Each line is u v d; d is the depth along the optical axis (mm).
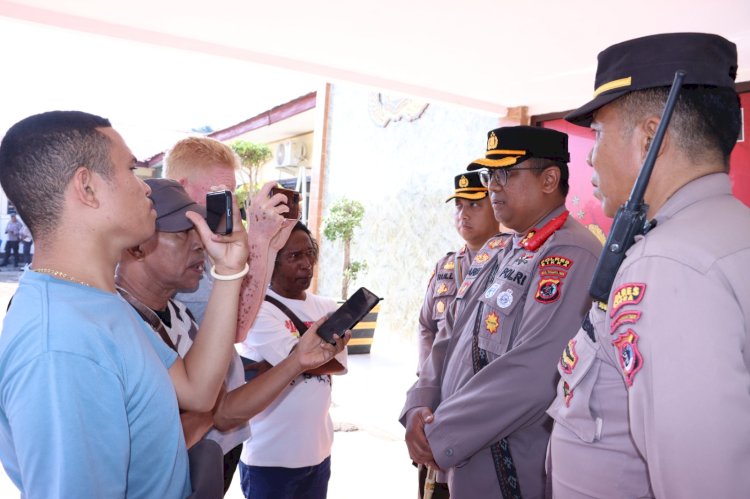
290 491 2254
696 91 1117
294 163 12328
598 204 5129
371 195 8750
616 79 1188
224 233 1294
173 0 3535
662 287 974
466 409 1815
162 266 1461
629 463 1161
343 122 9492
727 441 889
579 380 1232
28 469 881
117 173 1069
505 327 1903
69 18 3859
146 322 1383
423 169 7770
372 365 7027
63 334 921
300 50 4379
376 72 4844
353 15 3635
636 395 980
